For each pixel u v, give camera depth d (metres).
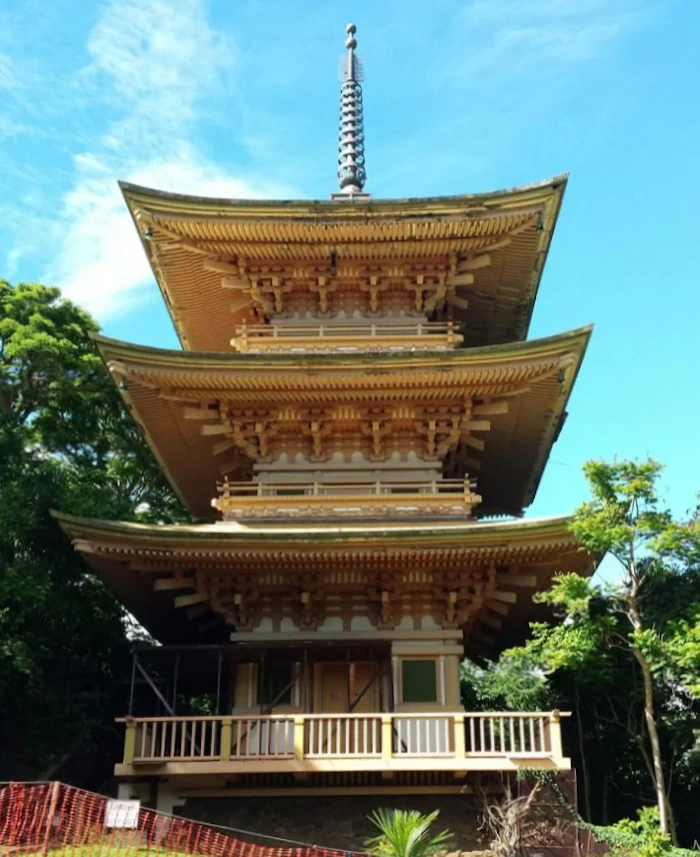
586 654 20.83
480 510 33.06
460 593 23.11
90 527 21.73
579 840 19.33
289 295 27.88
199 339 31.27
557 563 22.80
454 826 20.27
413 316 27.61
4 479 28.17
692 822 26.17
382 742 20.20
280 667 22.84
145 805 20.53
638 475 20.98
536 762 19.67
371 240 26.38
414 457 25.53
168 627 28.36
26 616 26.70
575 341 23.20
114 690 28.98
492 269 27.84
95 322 36.16
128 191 25.09
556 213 26.00
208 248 26.67
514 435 26.97
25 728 25.86
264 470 25.50
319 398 24.73
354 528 23.31
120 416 36.50
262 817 20.55
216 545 21.80
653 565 21.30
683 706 24.66
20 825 17.39
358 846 20.08
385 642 22.11
